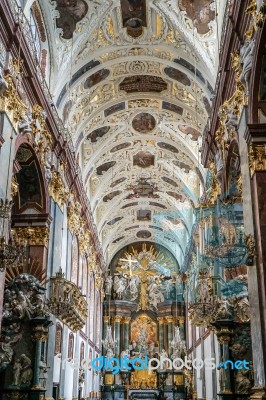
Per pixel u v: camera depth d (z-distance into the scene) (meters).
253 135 11.27
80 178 22.95
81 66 18.81
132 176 30.17
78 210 22.98
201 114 21.44
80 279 24.31
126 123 24.80
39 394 13.63
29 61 13.46
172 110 23.28
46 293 15.70
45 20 16.66
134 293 39.66
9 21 11.84
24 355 13.94
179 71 19.91
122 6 17.28
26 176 15.86
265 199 10.81
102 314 37.78
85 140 24.84
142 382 35.94
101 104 22.55
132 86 21.92
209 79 17.92
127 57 19.81
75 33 17.50
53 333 16.34
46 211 16.22
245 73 11.54
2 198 11.54
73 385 21.81
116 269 40.50
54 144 17.67
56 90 17.56
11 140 12.34
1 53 11.81
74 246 22.34
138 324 39.25
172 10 17.23
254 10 10.74
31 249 15.88
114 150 26.83
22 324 14.23
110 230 36.66
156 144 26.62
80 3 16.62
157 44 18.98
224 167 15.59
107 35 18.48
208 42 17.22
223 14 15.32
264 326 10.10
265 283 10.25
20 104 13.00
